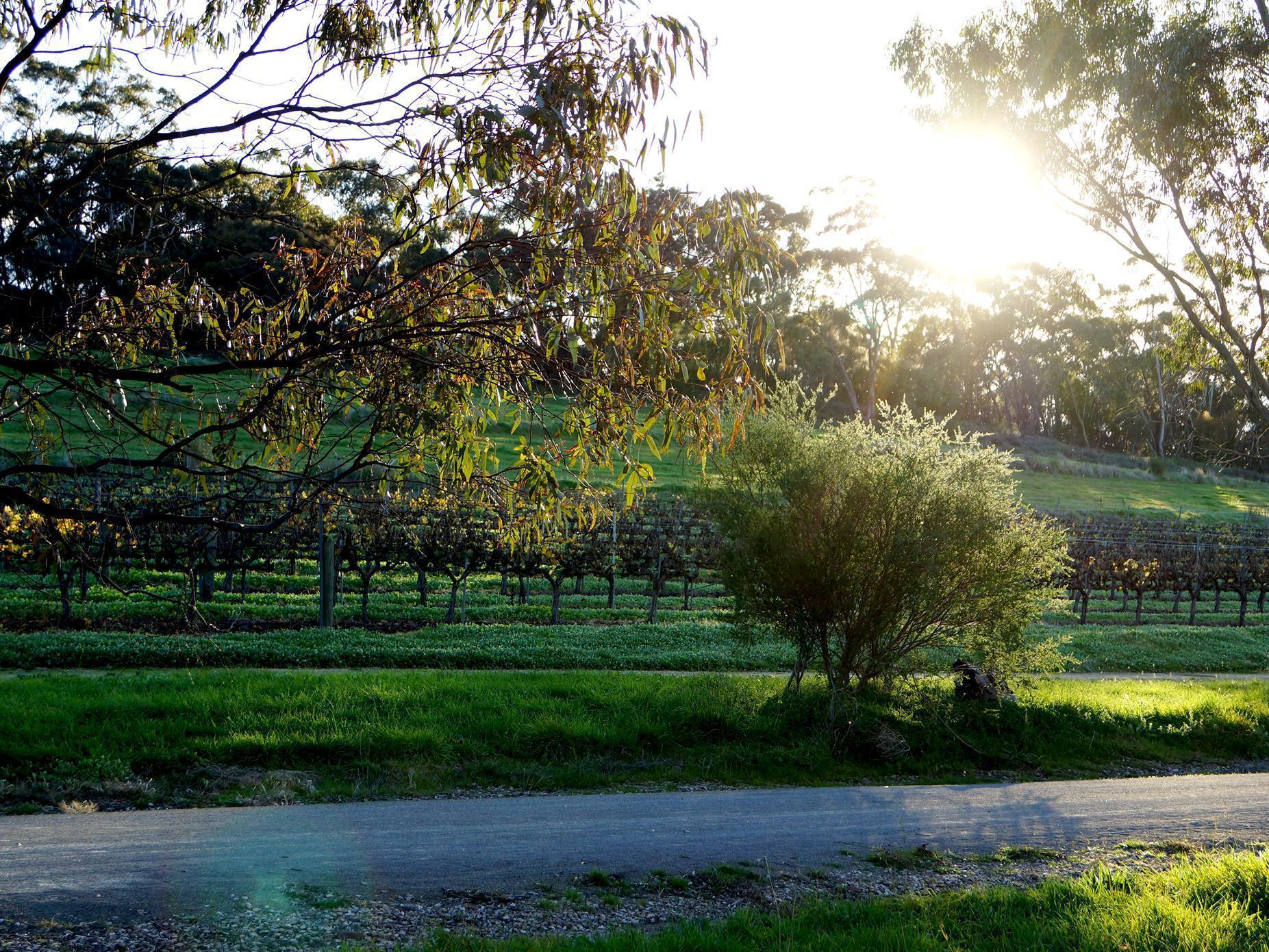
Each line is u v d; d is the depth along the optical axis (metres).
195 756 8.55
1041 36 19.00
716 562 12.39
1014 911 6.01
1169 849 8.04
